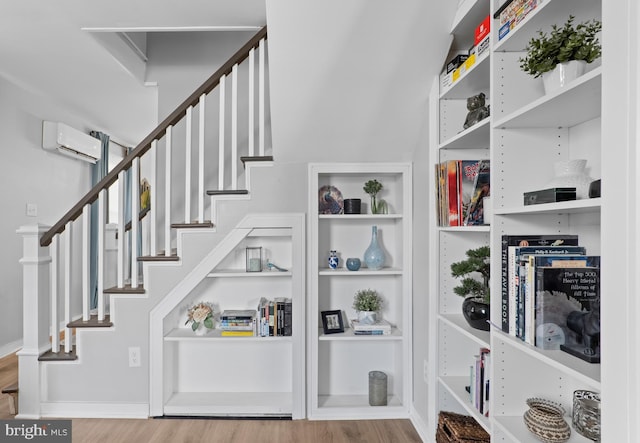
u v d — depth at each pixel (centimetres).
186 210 260
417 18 189
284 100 223
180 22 271
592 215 134
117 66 325
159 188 356
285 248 287
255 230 260
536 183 145
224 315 264
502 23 142
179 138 352
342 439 229
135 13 256
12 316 372
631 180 80
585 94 110
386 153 258
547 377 144
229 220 259
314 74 211
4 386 289
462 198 193
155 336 254
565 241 140
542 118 133
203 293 287
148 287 255
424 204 236
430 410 220
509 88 145
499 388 143
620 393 82
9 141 370
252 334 262
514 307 134
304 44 197
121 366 254
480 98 183
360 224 288
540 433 125
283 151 254
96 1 244
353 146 253
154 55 359
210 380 284
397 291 280
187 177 259
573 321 116
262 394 279
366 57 204
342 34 194
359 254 288
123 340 254
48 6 248
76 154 460
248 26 277
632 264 80
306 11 184
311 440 227
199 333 266
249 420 252
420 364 243
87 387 254
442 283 213
